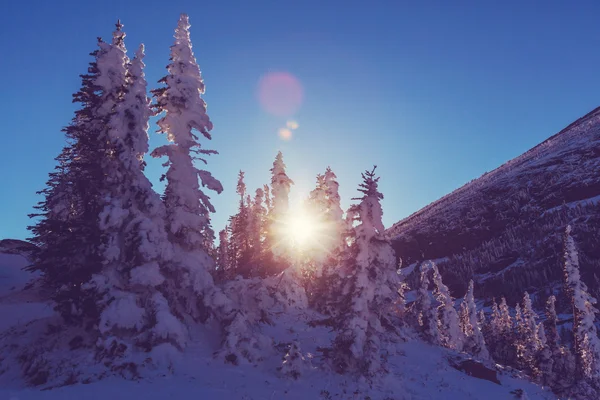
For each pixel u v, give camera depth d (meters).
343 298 22.17
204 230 24.30
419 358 27.92
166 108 24.62
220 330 22.38
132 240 20.81
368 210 22.94
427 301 36.72
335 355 21.48
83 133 23.89
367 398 18.58
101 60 23.36
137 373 17.20
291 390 18.23
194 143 24.09
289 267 35.31
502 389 26.09
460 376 26.12
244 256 49.50
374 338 21.38
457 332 46.50
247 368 19.81
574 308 41.28
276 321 29.78
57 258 21.36
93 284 19.50
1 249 56.06
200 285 22.56
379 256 22.27
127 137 22.28
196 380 17.39
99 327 18.38
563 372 43.88
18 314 30.39
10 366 18.75
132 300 19.67
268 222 43.53
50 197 28.23
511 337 67.25
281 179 43.97
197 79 25.33
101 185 22.50
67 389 14.91
